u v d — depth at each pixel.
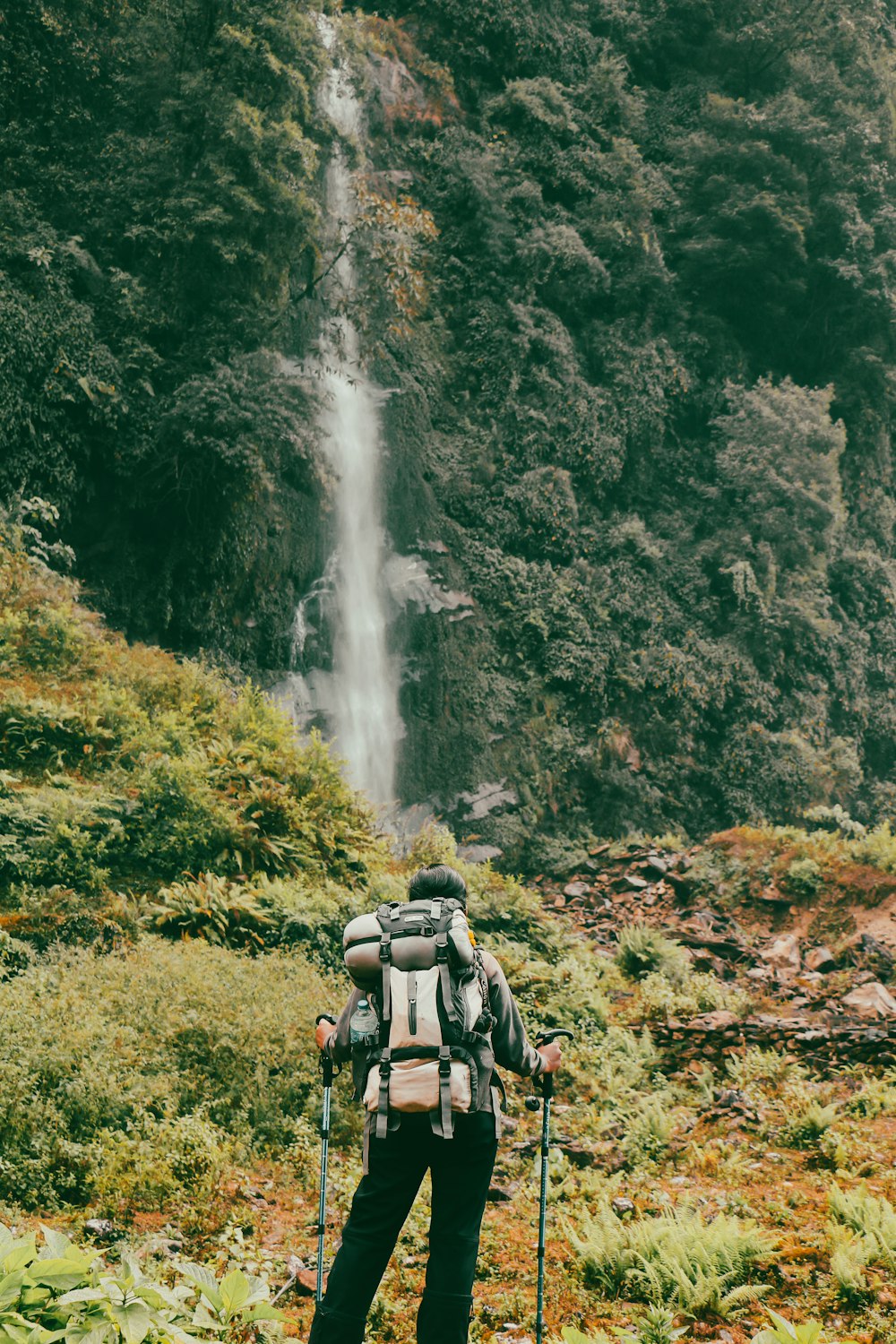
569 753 23.48
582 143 28.39
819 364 31.39
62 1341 2.72
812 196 30.19
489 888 13.45
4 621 13.30
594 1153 7.24
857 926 15.65
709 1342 4.60
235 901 10.20
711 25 31.64
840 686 27.95
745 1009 11.55
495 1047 3.04
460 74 27.77
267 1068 7.22
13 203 17.78
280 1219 5.75
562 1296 5.03
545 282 26.64
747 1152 7.50
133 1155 5.91
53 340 16.97
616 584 25.61
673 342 28.45
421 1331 2.79
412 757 21.42
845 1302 4.91
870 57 32.38
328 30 21.75
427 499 23.62
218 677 15.24
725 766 25.23
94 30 19.45
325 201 22.28
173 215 18.02
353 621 21.16
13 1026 6.64
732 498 27.94
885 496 31.72
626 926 15.77
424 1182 6.08
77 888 9.98
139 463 17.98
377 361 23.42
